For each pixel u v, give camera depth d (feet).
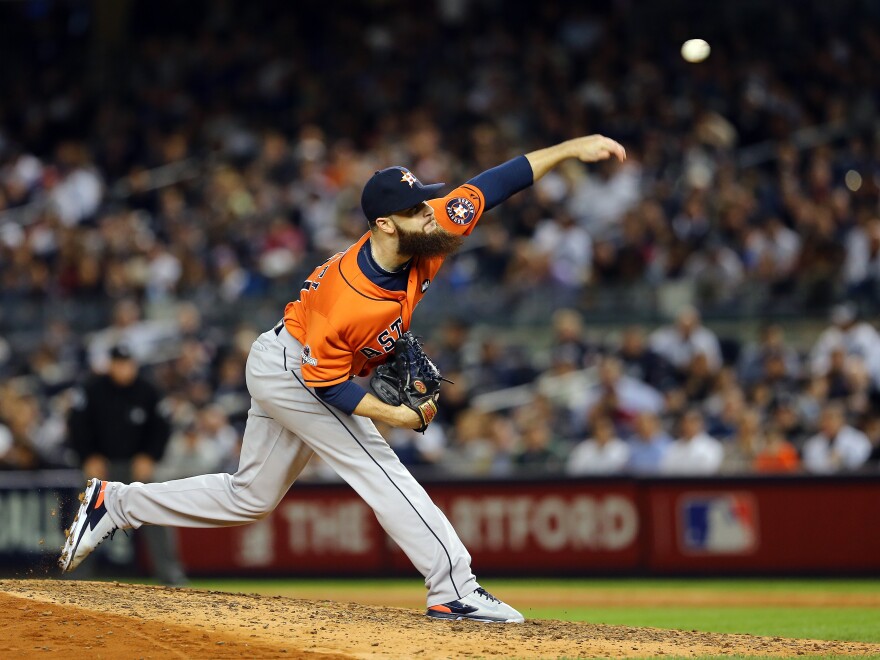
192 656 54.90
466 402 152.97
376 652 56.54
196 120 232.32
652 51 217.97
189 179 216.13
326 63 236.22
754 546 129.29
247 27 248.73
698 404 147.23
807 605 106.63
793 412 136.26
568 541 133.18
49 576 130.82
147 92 241.55
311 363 61.21
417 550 64.44
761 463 132.46
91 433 115.34
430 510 64.59
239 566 138.92
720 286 167.22
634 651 59.98
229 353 175.73
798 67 211.41
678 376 153.79
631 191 184.24
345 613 65.57
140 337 174.19
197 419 144.87
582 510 133.18
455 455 143.23
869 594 114.21
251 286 183.52
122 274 190.08
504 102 211.61
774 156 193.06
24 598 63.82
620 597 116.78
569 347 158.71
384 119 216.74
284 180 202.18
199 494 66.64
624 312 170.09
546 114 205.46
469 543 135.64
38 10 266.57
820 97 205.05
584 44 225.35
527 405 153.38
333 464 64.13
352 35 240.12
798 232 173.68
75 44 262.67
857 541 126.72
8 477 135.74
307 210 193.77
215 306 179.63
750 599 112.88
